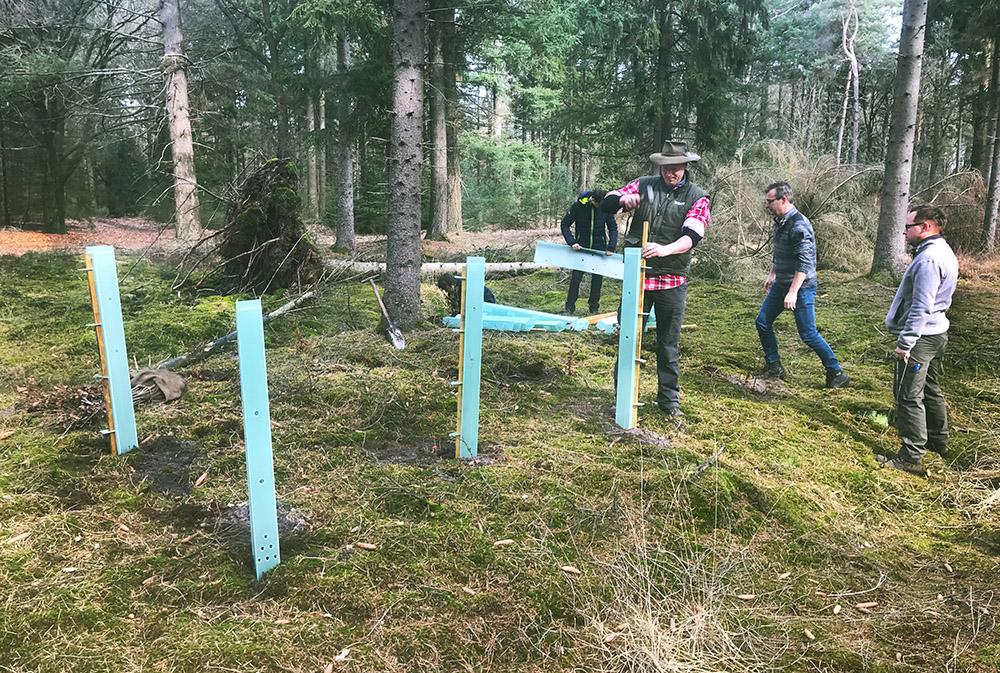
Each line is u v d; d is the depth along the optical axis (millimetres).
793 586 2896
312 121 22188
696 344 6887
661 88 14898
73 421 4215
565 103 21031
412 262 6844
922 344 4020
